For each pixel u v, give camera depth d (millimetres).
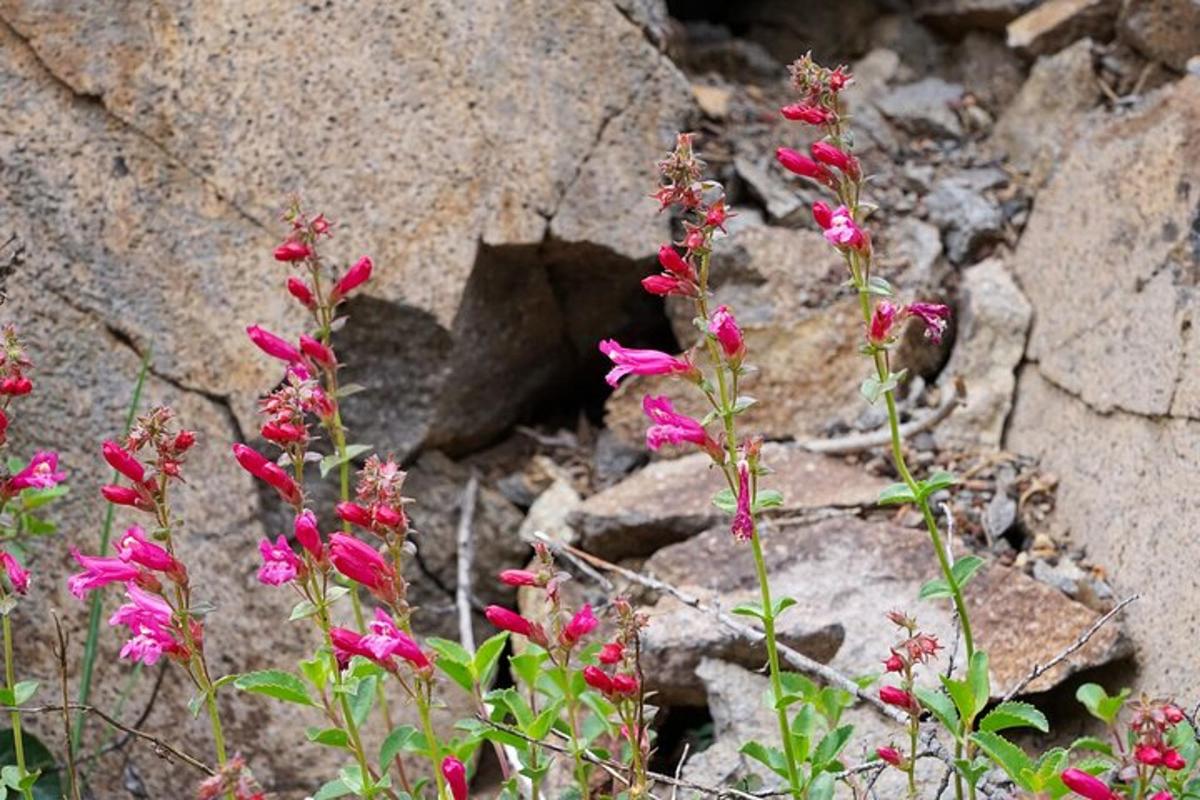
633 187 6793
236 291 6418
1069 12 7574
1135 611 5688
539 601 6406
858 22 8367
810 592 5938
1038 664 5465
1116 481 6051
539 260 6750
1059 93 7480
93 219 6430
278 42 6621
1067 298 6637
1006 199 7277
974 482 6414
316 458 4848
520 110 6699
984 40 7977
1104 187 6664
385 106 6625
